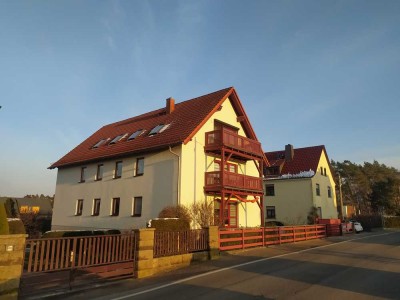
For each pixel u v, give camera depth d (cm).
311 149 4372
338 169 6575
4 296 784
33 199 6384
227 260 1397
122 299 814
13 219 1939
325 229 2766
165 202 2139
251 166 2827
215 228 1491
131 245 1106
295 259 1396
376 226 4928
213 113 2364
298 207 3953
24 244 838
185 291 873
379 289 862
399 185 6100
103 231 2066
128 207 2370
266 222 3603
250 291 856
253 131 2753
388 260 1353
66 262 928
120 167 2539
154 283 988
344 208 6150
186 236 1339
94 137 3272
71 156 3064
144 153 2359
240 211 2608
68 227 2839
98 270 1168
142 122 2895
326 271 1113
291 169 4197
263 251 1688
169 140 2191
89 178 2770
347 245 1984
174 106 2812
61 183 3053
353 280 970
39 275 1129
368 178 6650
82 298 835
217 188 2177
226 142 2248
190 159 2186
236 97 2620
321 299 772
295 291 848
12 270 805
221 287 905
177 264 1258
